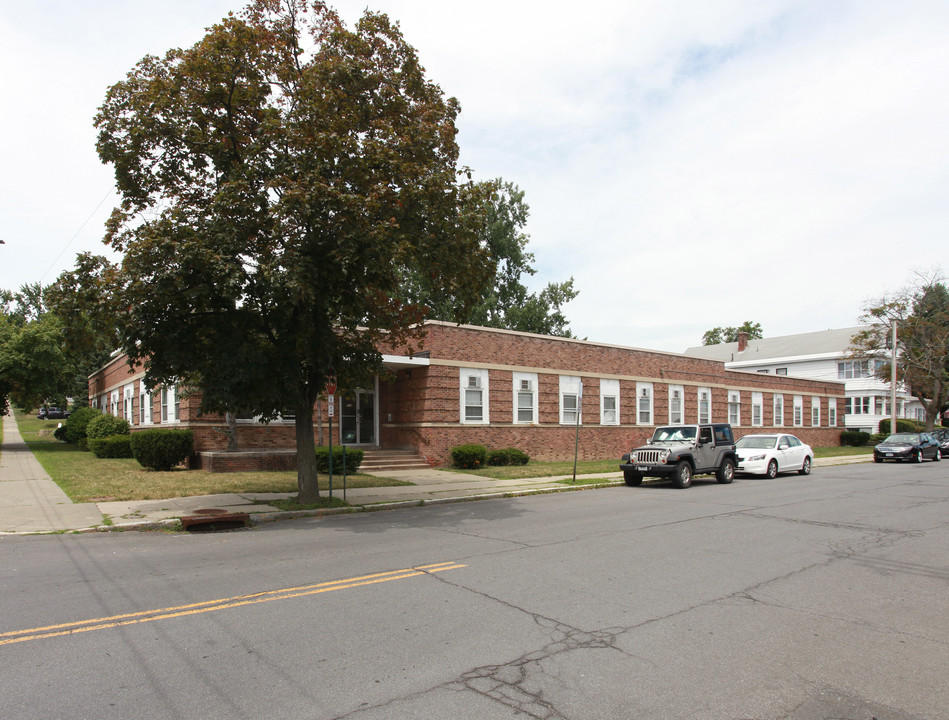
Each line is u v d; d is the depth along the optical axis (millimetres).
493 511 12992
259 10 12273
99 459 23031
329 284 11594
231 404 12023
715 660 4883
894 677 4605
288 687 4348
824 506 13594
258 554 8633
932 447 30203
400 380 24078
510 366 24750
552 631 5508
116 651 5020
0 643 5188
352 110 11961
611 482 18328
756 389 38375
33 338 31250
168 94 11461
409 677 4523
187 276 10781
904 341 40219
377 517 12258
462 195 12797
